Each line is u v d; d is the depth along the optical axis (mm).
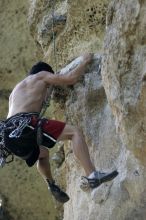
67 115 7105
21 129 6070
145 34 5055
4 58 12664
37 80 6527
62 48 7391
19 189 12211
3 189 12375
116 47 5328
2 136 6141
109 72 5465
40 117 6340
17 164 12273
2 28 12656
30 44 12312
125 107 5242
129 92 5203
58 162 8812
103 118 6676
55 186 6816
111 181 6387
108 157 6527
